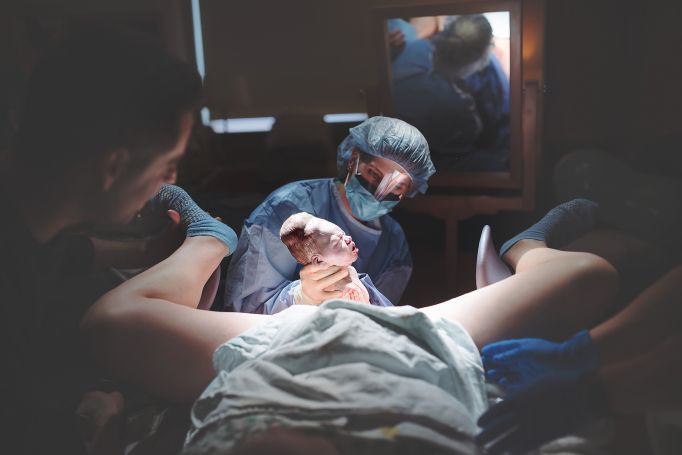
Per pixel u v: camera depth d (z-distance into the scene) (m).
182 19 2.09
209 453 1.19
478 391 1.36
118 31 1.63
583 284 1.58
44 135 1.57
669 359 1.35
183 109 1.66
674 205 1.86
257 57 2.18
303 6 2.14
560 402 1.31
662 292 1.48
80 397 1.60
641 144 2.05
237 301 1.85
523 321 1.55
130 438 1.56
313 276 1.70
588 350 1.42
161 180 1.72
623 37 2.04
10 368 1.51
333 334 1.33
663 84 2.02
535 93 2.16
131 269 1.87
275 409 1.23
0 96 1.74
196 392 1.51
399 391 1.24
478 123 2.25
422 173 1.83
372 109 2.26
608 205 1.94
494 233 2.51
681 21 1.95
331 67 2.21
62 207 1.62
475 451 1.22
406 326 1.38
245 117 2.25
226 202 2.23
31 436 1.53
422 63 2.20
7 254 1.53
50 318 1.61
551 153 2.22
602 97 2.11
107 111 1.58
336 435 1.20
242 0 2.10
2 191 1.54
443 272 2.54
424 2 2.12
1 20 1.79
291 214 1.87
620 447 1.41
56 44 1.60
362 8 2.13
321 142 2.29
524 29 2.11
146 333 1.51
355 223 1.91
